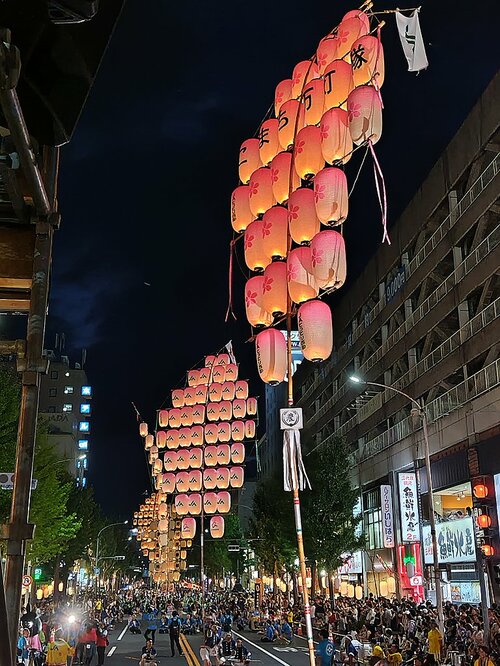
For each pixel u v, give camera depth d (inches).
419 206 1621.6
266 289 465.7
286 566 1902.1
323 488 1582.2
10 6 136.9
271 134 512.7
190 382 1173.1
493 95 1253.1
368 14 474.6
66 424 3523.6
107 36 155.3
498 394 1176.2
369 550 1879.9
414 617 1088.2
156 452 1539.1
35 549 1355.8
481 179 1296.8
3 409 979.3
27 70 157.5
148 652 918.4
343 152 438.0
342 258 430.3
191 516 1144.2
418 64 476.1
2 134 138.9
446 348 1453.0
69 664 895.7
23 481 146.4
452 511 1519.4
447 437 1392.7
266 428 3619.6
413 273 1648.6
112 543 3860.7
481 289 1318.9
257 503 2050.9
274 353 468.8
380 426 1887.3
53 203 169.2
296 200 450.3
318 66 482.9
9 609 136.3
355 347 2105.1
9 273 162.1
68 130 171.2
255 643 1421.0
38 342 155.3
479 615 962.1
